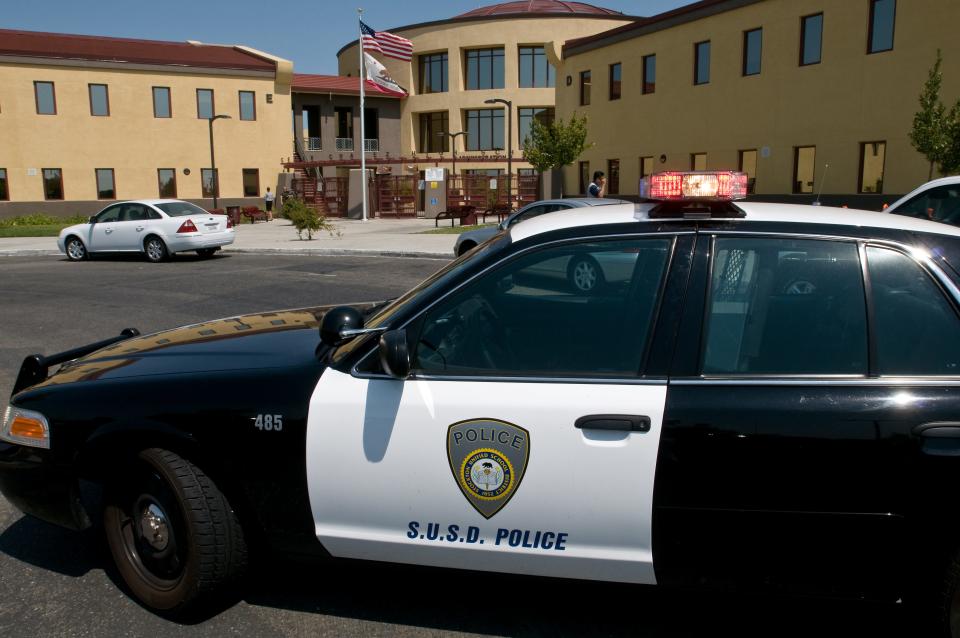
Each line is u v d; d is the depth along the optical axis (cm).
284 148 4703
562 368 285
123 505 330
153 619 320
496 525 281
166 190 4372
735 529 265
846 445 256
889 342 268
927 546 255
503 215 3609
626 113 3244
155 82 4259
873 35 2278
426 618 318
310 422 292
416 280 1420
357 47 5906
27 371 376
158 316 1065
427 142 5869
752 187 2712
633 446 267
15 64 3931
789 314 278
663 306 279
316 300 1195
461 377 287
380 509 291
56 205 4109
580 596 333
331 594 336
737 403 264
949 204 806
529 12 5306
